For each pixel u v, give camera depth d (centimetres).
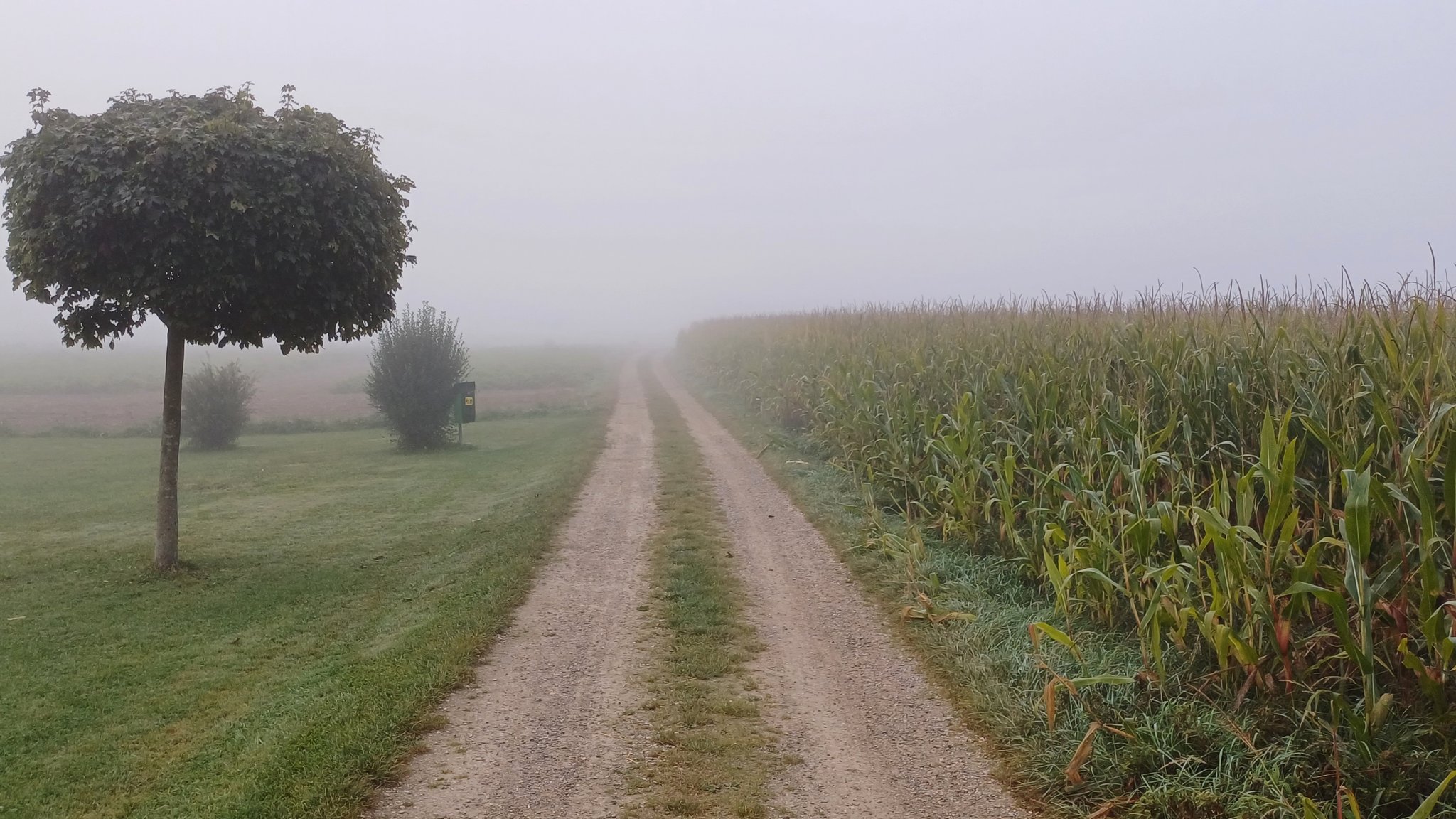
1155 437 618
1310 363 552
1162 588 451
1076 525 634
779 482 1231
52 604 742
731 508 1068
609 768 429
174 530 848
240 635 654
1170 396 623
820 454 1392
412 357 1870
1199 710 432
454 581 774
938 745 455
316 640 639
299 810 382
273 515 1170
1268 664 432
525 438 2075
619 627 643
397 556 912
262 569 860
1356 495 369
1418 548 392
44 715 504
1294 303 762
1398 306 554
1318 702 413
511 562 807
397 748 443
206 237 702
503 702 511
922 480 902
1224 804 366
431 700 505
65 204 700
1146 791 382
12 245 724
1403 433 462
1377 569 439
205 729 486
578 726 477
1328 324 639
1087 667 471
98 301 759
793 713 495
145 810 393
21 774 432
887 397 1105
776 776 421
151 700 527
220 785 411
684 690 526
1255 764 382
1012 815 387
